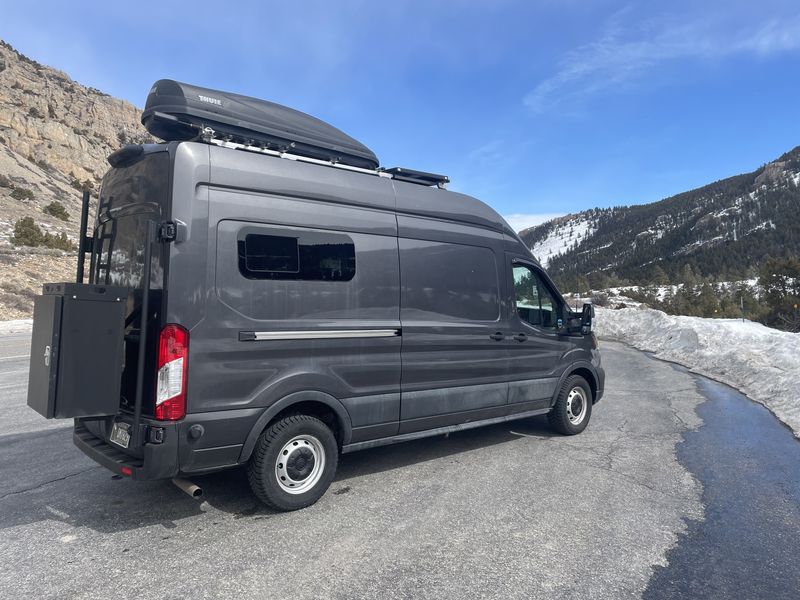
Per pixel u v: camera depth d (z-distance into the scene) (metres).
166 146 3.77
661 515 4.10
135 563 3.28
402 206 4.93
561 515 4.07
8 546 3.49
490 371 5.53
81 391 3.54
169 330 3.50
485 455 5.60
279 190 4.08
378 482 4.76
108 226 4.43
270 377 3.92
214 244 3.70
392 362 4.68
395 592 2.98
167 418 3.50
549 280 6.34
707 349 13.41
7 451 5.61
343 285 4.39
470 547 3.53
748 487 4.72
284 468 4.03
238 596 2.92
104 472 4.97
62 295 3.47
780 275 25.48
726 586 3.10
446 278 5.20
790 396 8.12
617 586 3.07
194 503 4.23
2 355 12.86
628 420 7.22
